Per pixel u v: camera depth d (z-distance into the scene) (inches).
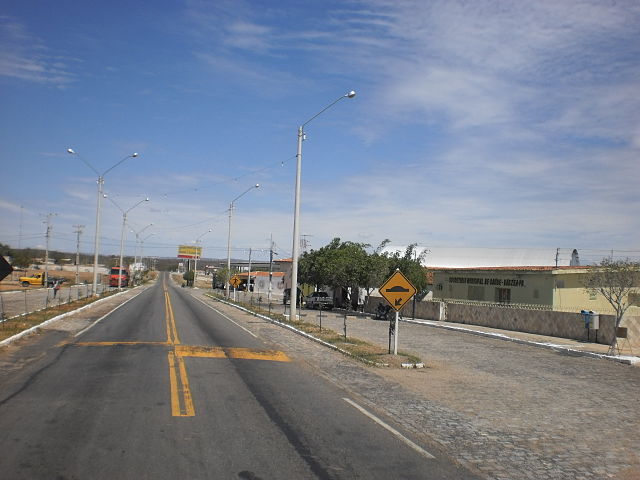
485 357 701.3
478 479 252.7
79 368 492.1
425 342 858.8
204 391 408.2
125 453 261.6
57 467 240.2
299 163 1093.1
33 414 329.1
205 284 4785.9
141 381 438.0
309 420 340.8
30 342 658.8
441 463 272.4
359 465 261.7
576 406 423.8
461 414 382.3
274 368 534.3
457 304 1252.5
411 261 1589.6
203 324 991.6
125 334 778.2
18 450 261.3
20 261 4084.6
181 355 586.6
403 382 498.3
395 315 665.0
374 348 715.4
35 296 1791.3
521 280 1220.5
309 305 1898.4
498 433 336.5
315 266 1818.4
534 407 414.9
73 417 324.2
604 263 856.3
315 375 508.7
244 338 792.3
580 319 906.7
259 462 257.1
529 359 693.3
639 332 841.5
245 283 3380.9
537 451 302.5
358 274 1627.7
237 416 340.2
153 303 1621.6
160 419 324.8
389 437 313.4
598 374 589.9
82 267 6092.5
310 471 249.1
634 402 446.9
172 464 248.7
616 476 265.7
